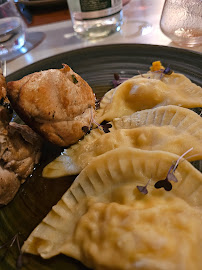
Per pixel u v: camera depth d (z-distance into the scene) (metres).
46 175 0.15
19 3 0.34
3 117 0.14
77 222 0.12
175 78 0.19
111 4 0.26
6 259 0.12
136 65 0.21
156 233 0.10
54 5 0.33
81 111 0.16
